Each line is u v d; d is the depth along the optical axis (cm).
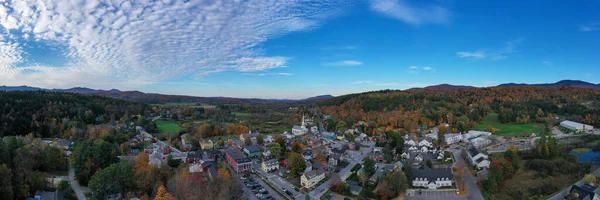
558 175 13362
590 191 10744
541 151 15625
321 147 19350
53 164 12425
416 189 12531
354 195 11881
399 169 13138
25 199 9144
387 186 11819
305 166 14325
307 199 10900
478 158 15050
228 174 12306
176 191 10244
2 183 8425
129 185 10550
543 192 11850
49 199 9288
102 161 11931
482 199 11619
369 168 13625
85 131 19688
